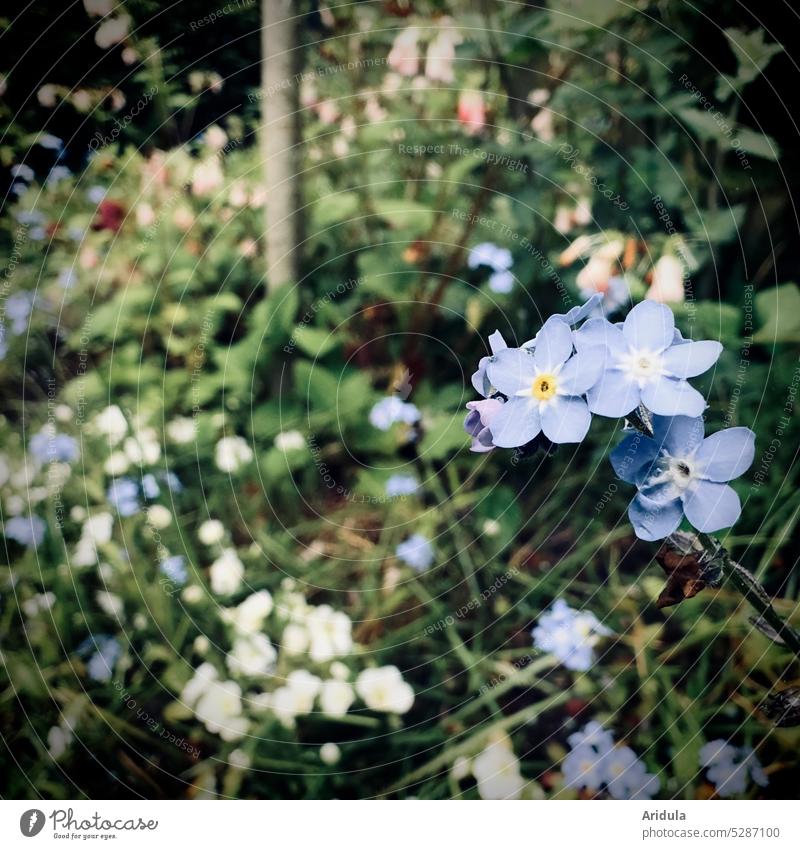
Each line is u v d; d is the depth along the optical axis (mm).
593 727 1485
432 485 1924
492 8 2064
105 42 2330
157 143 2385
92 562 1713
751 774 1399
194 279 2281
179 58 2365
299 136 2164
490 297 2160
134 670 1612
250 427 2043
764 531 1679
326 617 1620
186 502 1919
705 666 1524
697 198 2049
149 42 2342
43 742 1494
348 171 2377
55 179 2324
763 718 1445
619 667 1585
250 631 1580
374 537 1898
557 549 1847
